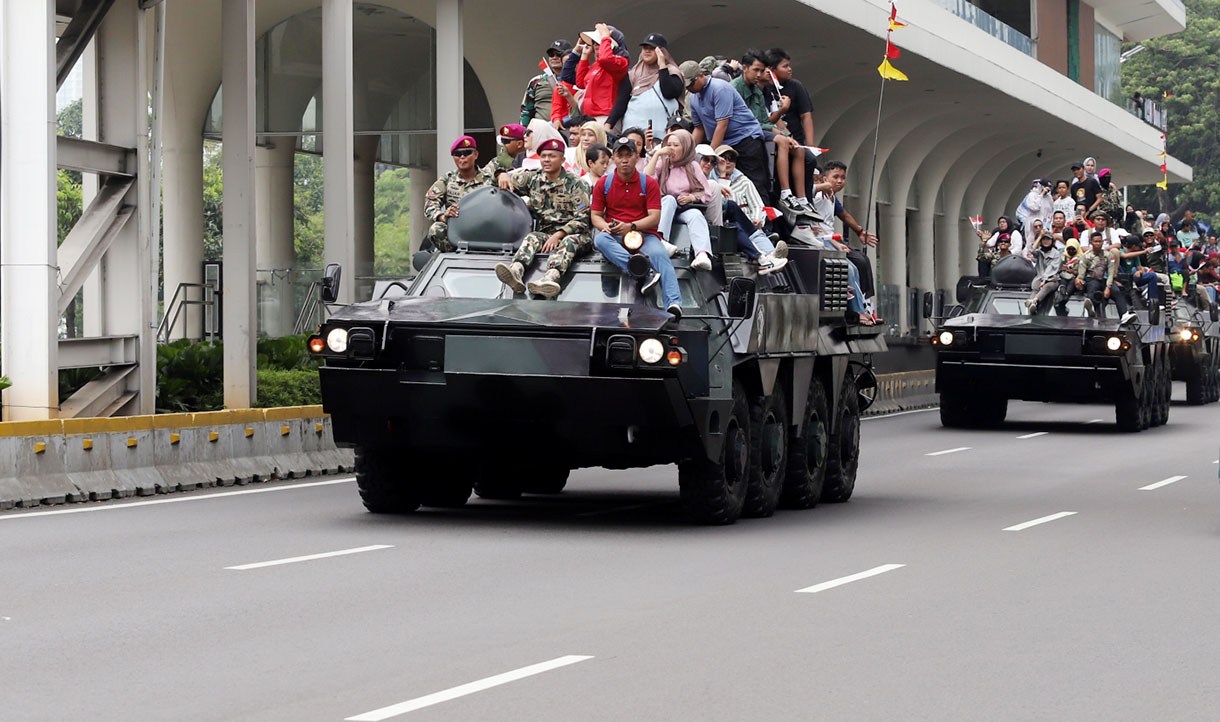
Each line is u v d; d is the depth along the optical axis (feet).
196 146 202.08
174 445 101.14
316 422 114.93
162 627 53.83
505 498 100.53
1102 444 151.43
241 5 128.57
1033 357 162.50
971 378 165.99
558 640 52.42
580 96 101.71
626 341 75.56
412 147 196.65
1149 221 203.21
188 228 202.49
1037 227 172.45
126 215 117.08
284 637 52.31
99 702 43.01
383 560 69.92
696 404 77.66
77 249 113.39
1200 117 532.32
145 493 97.50
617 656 49.93
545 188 83.61
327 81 147.84
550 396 76.89
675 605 59.47
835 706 43.73
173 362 133.59
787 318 88.58
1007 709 43.73
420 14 190.39
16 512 87.10
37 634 52.42
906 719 42.45
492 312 78.23
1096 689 46.37
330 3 147.64
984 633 54.95
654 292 81.66
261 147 201.77
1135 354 162.30
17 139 105.50
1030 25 351.05
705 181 85.05
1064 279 165.78
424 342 77.61
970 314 167.84
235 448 106.73
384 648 50.70
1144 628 56.29
